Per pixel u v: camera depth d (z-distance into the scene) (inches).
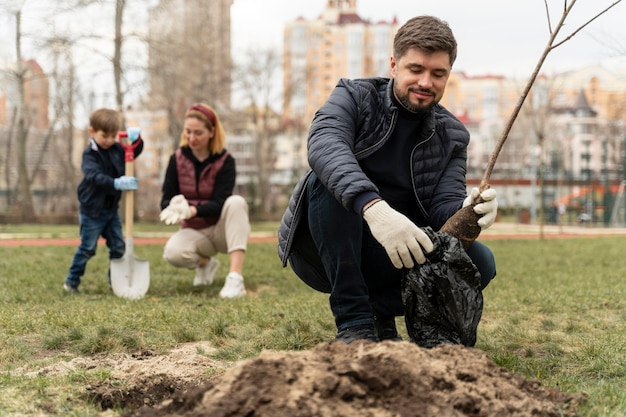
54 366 125.0
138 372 119.7
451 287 110.4
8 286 251.6
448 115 135.8
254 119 1790.1
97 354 142.3
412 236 108.5
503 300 223.0
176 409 88.2
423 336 113.4
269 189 1867.6
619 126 2372.0
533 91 1515.7
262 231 928.3
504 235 847.7
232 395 82.2
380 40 3459.6
